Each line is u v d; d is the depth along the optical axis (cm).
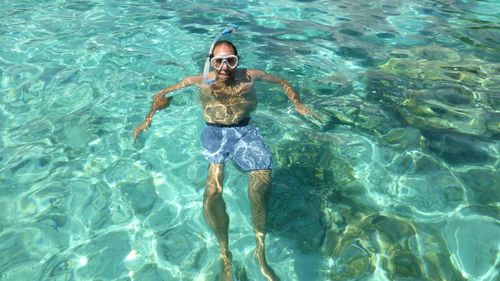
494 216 202
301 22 427
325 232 196
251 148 208
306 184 224
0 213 207
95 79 315
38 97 294
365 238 192
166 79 315
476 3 486
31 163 238
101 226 202
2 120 272
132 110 282
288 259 183
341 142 253
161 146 252
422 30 409
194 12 451
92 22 418
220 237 181
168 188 224
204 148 215
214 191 195
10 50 356
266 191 190
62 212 208
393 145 250
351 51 363
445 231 194
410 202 212
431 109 280
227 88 226
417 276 173
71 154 245
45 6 462
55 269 180
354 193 218
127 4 471
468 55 355
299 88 305
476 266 177
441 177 226
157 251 189
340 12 457
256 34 395
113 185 225
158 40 379
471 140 252
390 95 297
